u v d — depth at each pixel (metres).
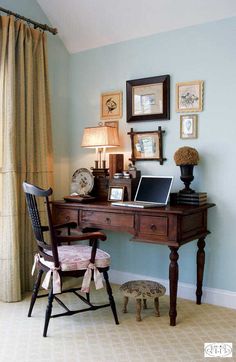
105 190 3.17
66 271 2.29
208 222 2.84
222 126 2.77
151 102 3.08
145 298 2.48
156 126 3.08
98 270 2.38
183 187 2.96
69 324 2.45
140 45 3.14
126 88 3.22
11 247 2.81
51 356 2.05
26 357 2.04
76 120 3.58
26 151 3.00
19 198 2.97
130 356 2.05
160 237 2.44
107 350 2.12
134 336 2.29
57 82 3.49
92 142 3.13
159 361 2.00
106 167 3.36
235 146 2.73
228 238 2.77
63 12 3.25
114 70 3.30
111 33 3.23
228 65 2.73
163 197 2.74
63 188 3.59
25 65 2.98
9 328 2.38
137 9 2.95
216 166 2.80
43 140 3.12
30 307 2.55
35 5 3.23
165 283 3.07
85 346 2.16
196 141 2.89
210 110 2.82
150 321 2.51
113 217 2.66
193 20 2.84
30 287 3.05
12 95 2.83
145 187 2.90
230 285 2.78
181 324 2.46
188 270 2.96
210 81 2.81
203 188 2.86
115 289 3.16
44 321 2.44
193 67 2.88
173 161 3.00
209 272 2.86
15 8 3.05
